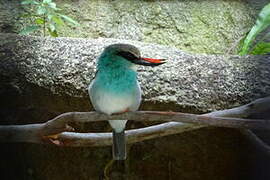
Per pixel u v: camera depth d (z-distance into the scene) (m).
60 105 4.09
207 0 6.26
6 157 4.61
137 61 2.86
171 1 6.26
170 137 4.11
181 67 4.09
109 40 4.61
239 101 3.85
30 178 4.61
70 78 4.05
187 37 5.91
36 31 5.88
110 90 2.85
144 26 6.02
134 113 2.92
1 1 6.23
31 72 4.19
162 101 3.84
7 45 4.46
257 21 5.05
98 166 4.39
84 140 3.57
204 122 2.99
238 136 3.95
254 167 4.04
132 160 4.30
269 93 3.86
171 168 4.25
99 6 6.25
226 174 4.13
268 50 4.92
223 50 5.78
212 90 3.91
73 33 5.94
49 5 5.51
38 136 3.39
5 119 4.35
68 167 4.47
